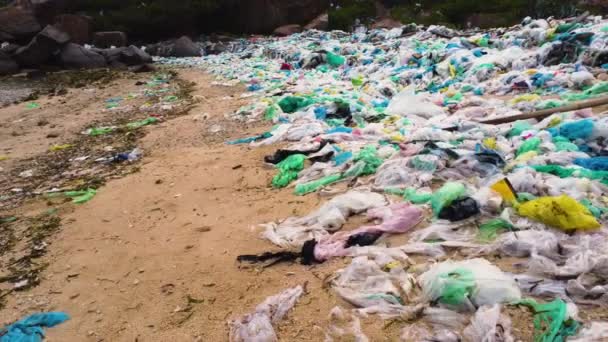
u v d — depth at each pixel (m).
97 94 16.30
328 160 6.45
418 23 28.81
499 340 2.88
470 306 3.20
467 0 29.09
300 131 7.84
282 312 3.49
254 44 27.42
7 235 5.48
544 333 2.92
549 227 3.96
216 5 32.78
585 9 24.78
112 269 4.47
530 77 9.37
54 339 3.58
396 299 3.41
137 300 3.95
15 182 7.59
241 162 7.04
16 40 26.59
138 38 32.44
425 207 4.64
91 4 33.47
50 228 5.54
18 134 11.18
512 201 4.34
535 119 6.79
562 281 3.33
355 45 17.69
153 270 4.36
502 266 3.64
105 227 5.40
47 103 15.21
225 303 3.75
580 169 4.86
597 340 2.79
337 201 4.94
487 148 5.74
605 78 8.92
